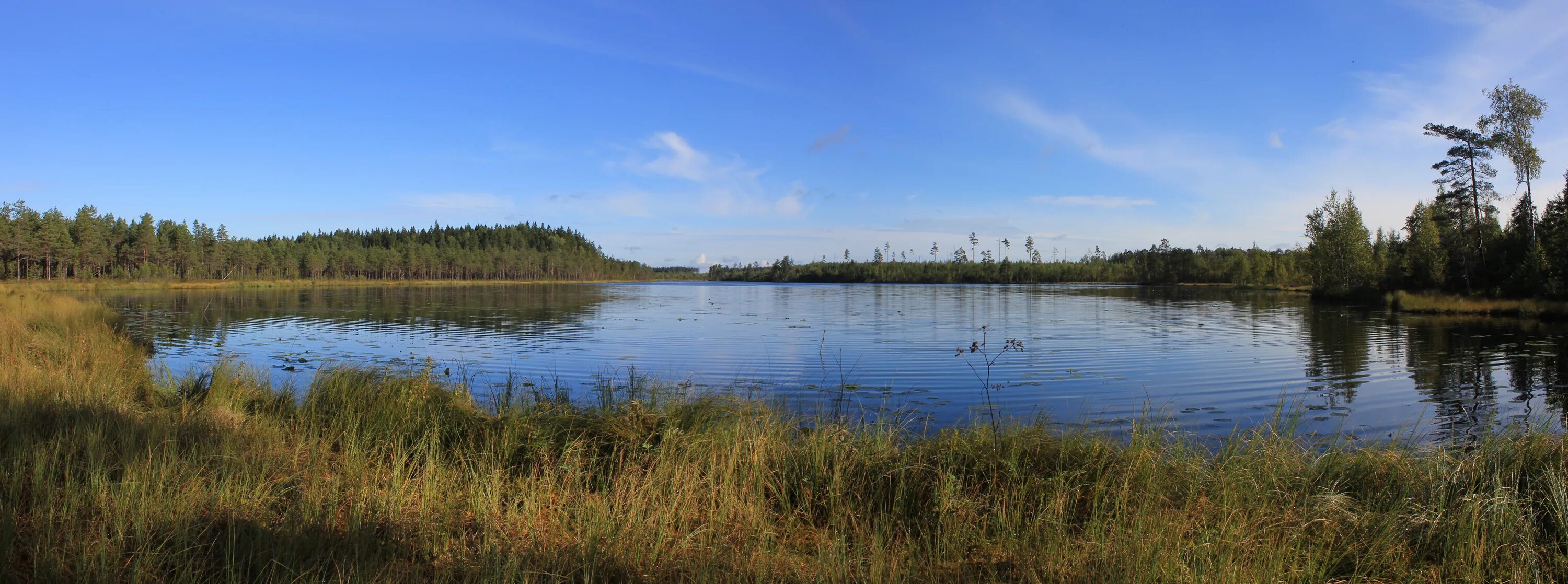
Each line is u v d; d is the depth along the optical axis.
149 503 4.05
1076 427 8.02
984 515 4.77
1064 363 16.20
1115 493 4.86
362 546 3.84
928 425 9.50
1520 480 5.02
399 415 7.24
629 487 4.98
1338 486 5.34
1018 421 8.44
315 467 5.26
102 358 10.89
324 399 8.34
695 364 16.12
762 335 23.33
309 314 32.66
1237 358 17.23
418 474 5.35
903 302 50.66
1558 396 12.09
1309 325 27.05
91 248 73.00
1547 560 4.16
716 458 5.54
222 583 3.40
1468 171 38.75
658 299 56.16
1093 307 42.78
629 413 6.67
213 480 4.60
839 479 5.23
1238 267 98.69
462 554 3.99
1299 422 10.04
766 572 3.87
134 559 3.50
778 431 6.41
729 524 4.71
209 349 18.28
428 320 29.27
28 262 71.38
